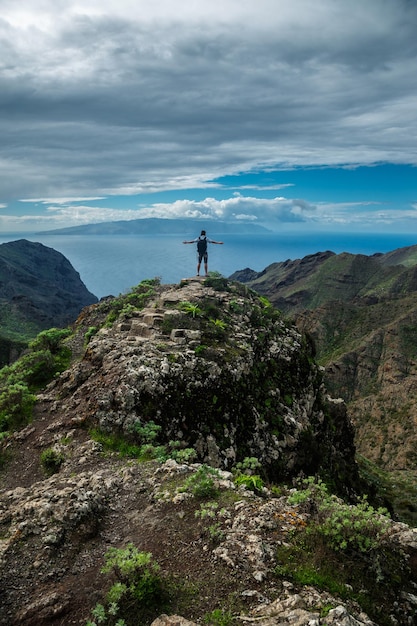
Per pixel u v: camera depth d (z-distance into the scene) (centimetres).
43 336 2609
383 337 13438
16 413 1767
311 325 16188
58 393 1911
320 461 2323
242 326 2527
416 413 9844
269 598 750
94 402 1641
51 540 912
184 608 745
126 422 1547
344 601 755
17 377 2138
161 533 951
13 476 1380
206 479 1145
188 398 1761
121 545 930
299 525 941
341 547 855
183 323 2308
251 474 1702
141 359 1812
